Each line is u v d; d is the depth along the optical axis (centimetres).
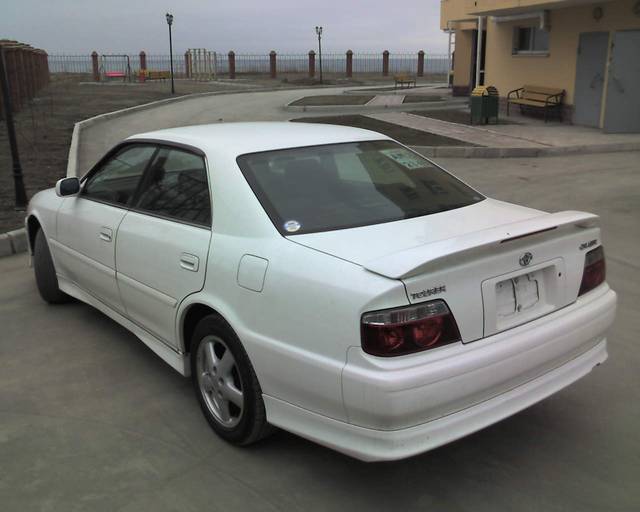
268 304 286
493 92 1675
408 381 246
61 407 371
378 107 2139
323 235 299
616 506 281
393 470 309
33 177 1047
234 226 317
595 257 325
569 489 293
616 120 1501
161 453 324
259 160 342
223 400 328
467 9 1884
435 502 285
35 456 322
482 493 291
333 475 305
